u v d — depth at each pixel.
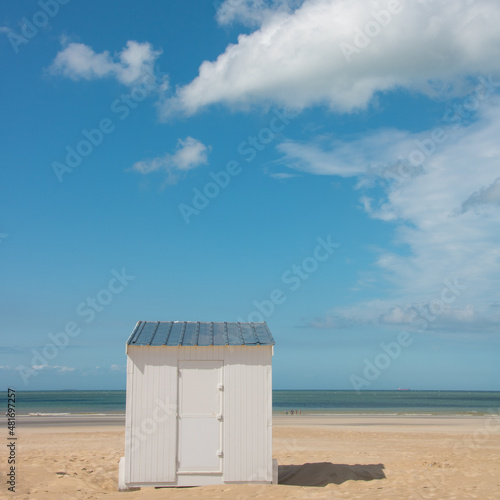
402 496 9.09
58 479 10.59
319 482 10.71
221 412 10.15
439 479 11.05
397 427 25.95
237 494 9.10
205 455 10.05
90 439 19.84
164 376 10.20
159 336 10.68
